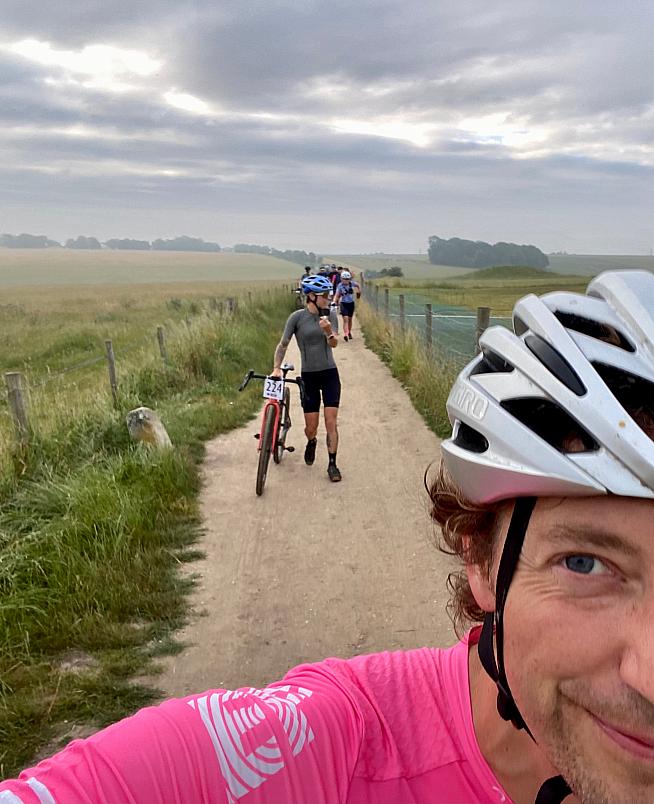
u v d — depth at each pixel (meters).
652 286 0.69
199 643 3.27
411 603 3.60
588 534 0.56
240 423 7.56
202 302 31.66
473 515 0.71
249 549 4.31
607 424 0.57
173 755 0.66
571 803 0.67
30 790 0.62
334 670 0.82
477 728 0.73
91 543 3.94
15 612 3.25
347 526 4.63
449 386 7.53
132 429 5.87
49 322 27.19
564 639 0.56
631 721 0.53
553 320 0.67
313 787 0.69
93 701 2.77
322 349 5.52
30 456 5.38
